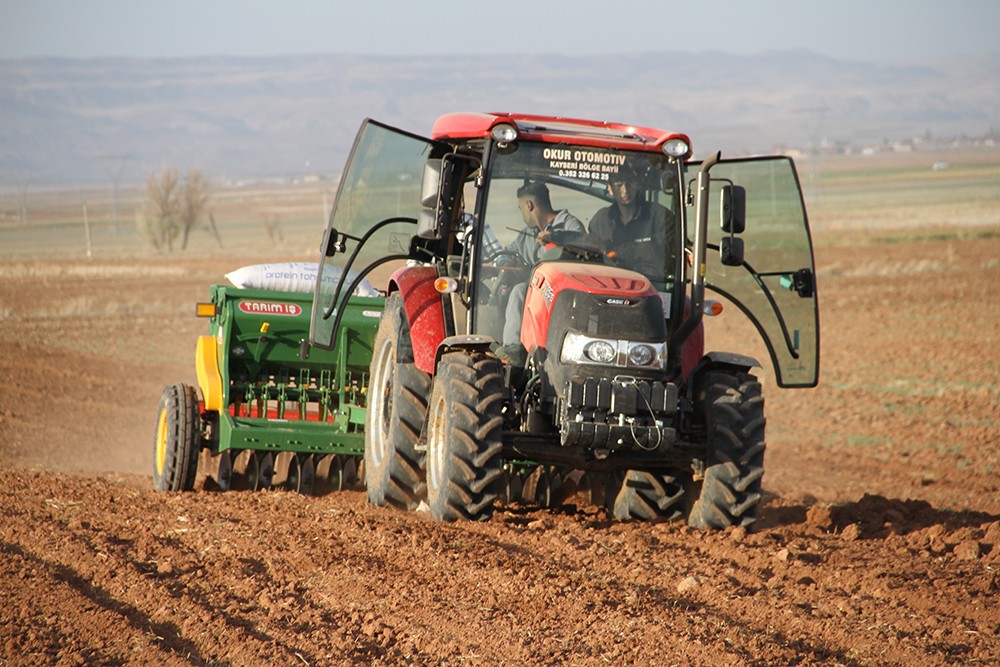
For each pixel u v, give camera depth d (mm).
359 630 20906
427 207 30156
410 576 24234
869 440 58531
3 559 26172
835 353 89938
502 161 30672
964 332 97125
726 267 32906
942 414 64750
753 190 32500
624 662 18953
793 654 19469
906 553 27250
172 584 24047
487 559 25578
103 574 24938
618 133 33062
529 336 29500
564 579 23906
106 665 19422
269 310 39438
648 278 30984
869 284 137500
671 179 31234
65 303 135375
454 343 29359
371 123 30719
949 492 44500
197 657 19766
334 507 33062
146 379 84188
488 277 30656
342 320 39594
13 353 93438
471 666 18938
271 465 38438
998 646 19922
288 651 19719
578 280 28719
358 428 38312
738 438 29219
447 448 28516
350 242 31859
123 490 37406
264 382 40625
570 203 30938
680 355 30047
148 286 162000
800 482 48156
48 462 55625
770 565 25844
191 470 37750
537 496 34562
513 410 29891
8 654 19844
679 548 27516
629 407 27578
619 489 33031
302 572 24875
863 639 20266
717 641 19969
